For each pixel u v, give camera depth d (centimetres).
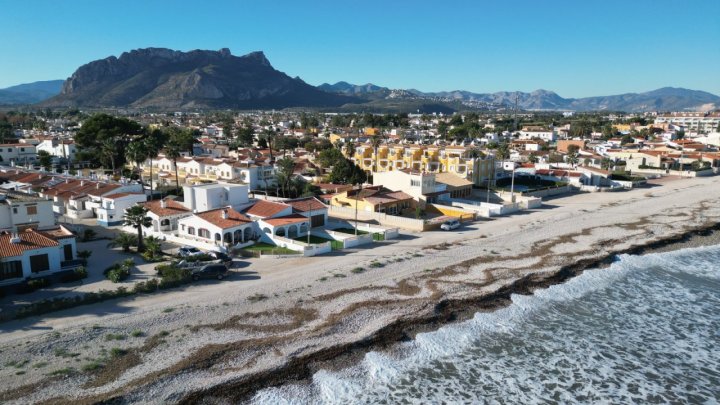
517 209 9006
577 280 5531
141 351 3644
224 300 4534
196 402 3150
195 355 3612
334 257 5875
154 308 4316
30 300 4378
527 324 4484
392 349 3912
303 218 6806
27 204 5906
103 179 9956
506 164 13362
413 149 12556
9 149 13512
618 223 8019
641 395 3544
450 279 5281
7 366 3375
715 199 10244
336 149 14000
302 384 3412
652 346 4200
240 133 18800
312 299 4625
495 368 3784
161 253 5881
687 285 5538
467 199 10156
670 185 12319
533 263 5903
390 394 3400
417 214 8131
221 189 7381
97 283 4844
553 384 3622
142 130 13350
